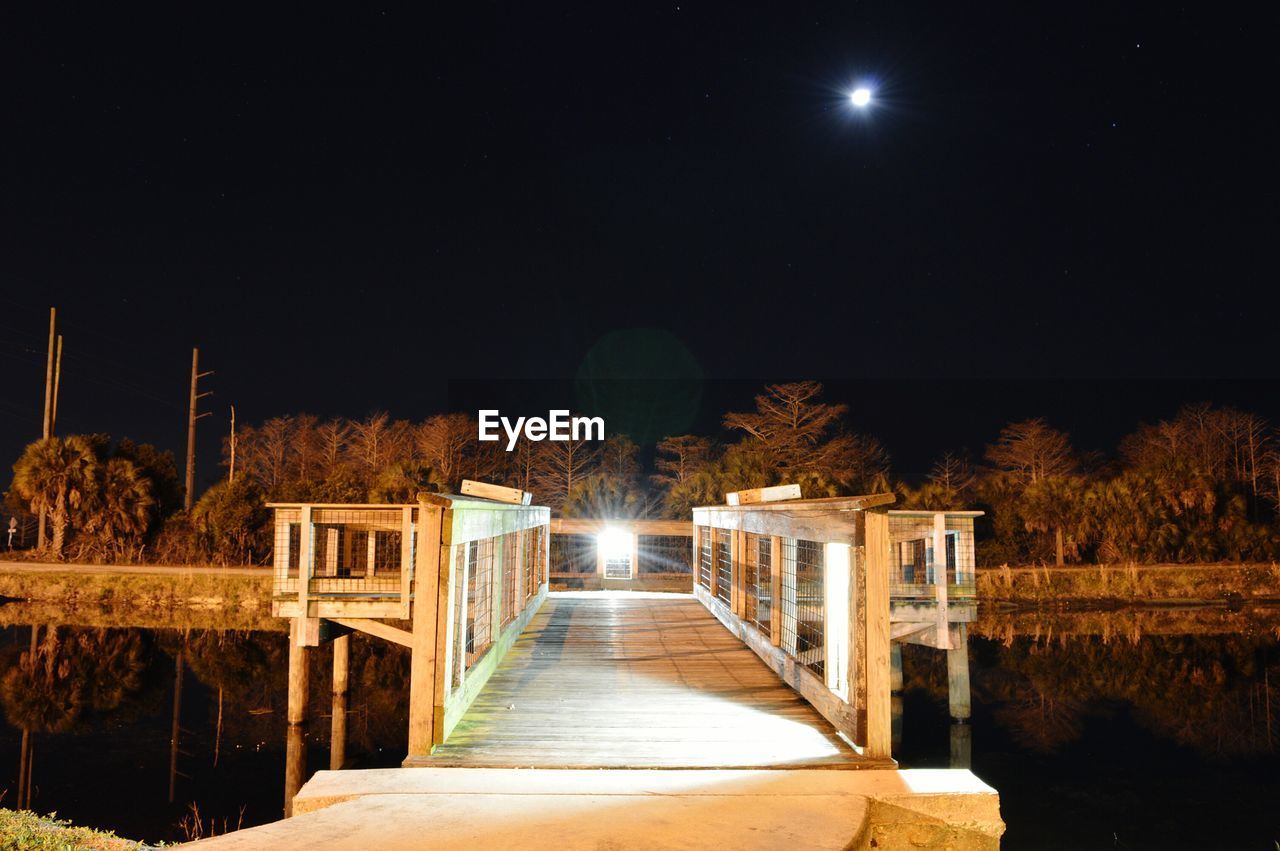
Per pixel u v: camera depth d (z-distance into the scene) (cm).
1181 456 3091
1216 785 861
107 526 2719
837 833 362
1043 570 2627
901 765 934
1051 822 754
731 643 888
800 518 628
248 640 1736
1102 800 815
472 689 620
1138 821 757
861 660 485
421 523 513
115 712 1139
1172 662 1584
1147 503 2891
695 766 468
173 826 700
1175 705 1230
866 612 486
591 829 364
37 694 1248
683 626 1013
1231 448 3869
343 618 884
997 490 3058
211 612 2091
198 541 2705
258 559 2753
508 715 587
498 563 758
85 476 2680
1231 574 2639
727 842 349
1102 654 1672
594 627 1004
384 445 3712
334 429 3847
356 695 1237
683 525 1555
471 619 817
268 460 3884
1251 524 3011
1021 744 1020
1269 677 1441
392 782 432
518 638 916
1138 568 2667
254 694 1256
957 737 1044
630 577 1549
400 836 353
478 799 405
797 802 404
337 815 381
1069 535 2903
